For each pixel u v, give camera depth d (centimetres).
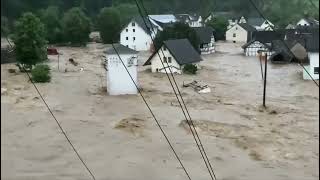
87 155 1817
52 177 1546
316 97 3075
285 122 2416
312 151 1902
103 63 4594
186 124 2311
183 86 3488
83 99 2938
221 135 2147
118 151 1869
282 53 4775
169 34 4859
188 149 1917
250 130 2245
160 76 4028
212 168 1692
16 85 3134
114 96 3067
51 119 2364
